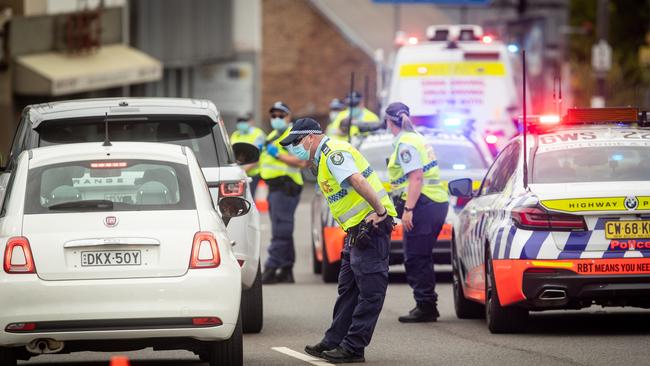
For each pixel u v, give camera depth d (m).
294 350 30.34
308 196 102.19
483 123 62.44
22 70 90.25
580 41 180.50
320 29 140.88
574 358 27.95
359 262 28.12
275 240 46.38
